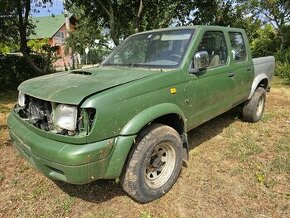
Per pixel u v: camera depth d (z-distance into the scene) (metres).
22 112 3.55
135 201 3.34
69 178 2.71
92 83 3.07
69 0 13.10
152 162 3.31
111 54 4.59
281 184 3.64
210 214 3.10
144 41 4.29
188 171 3.96
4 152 4.70
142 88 3.10
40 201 3.40
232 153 4.50
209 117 4.34
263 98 6.05
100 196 3.46
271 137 5.21
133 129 2.92
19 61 12.79
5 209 3.27
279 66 12.92
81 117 2.72
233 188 3.56
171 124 3.72
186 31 4.07
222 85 4.41
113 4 13.02
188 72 3.70
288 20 19.61
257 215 3.08
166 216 3.09
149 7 13.61
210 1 13.59
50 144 2.79
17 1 11.02
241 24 16.59
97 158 2.73
